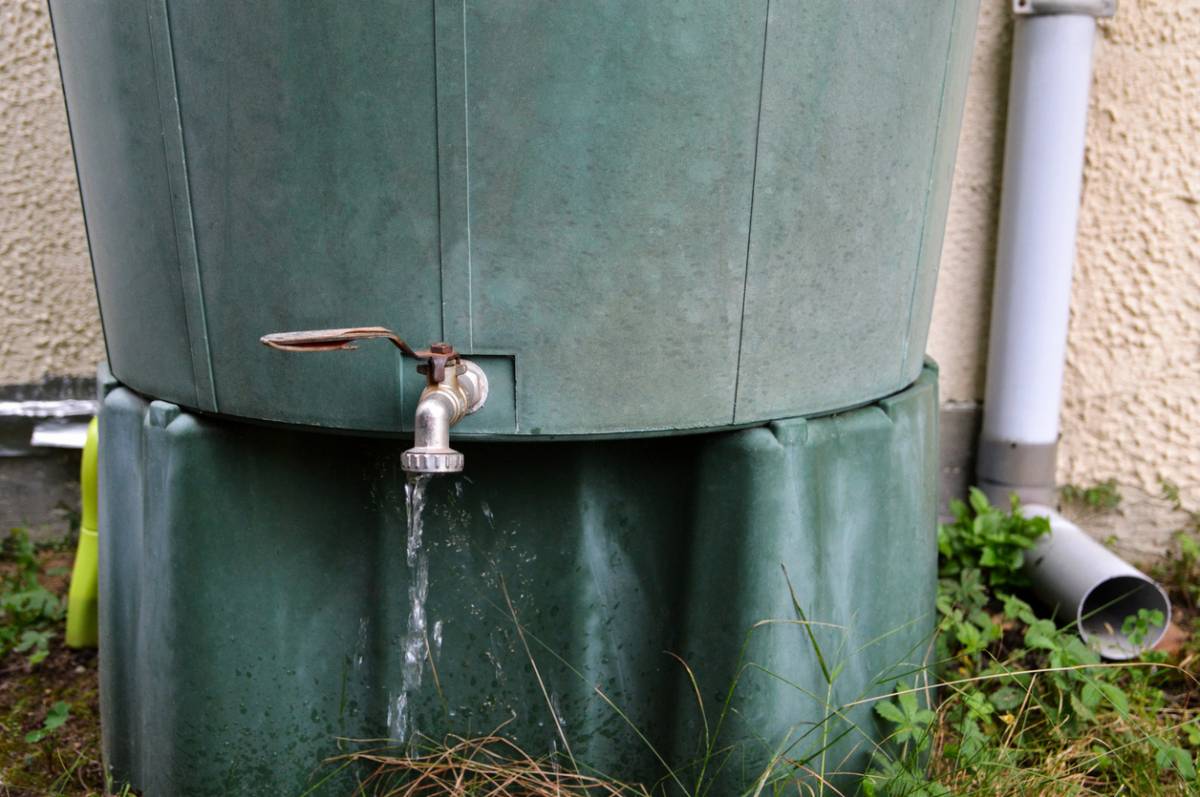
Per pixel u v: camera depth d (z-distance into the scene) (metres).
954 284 2.08
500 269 1.12
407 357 1.16
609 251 1.13
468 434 1.19
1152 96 1.96
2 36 1.91
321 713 1.39
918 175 1.29
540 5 1.04
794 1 1.09
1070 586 1.82
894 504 1.42
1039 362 1.99
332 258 1.14
